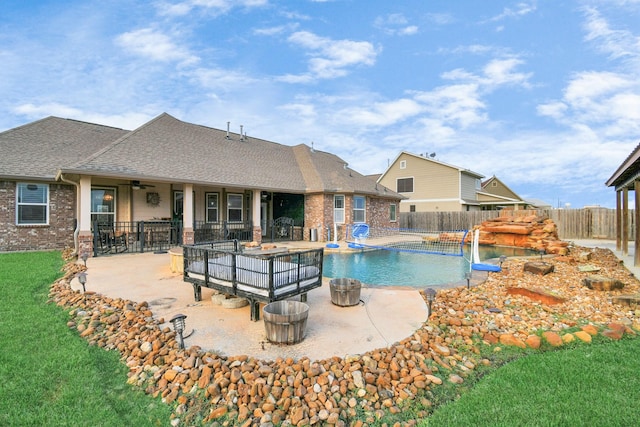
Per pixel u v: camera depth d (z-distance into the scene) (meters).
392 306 5.73
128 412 3.00
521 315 5.42
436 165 28.03
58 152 12.79
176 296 6.12
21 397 3.09
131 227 12.45
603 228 18.88
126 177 10.80
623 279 7.70
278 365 3.53
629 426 2.75
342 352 3.88
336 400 3.12
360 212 19.53
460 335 4.58
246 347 3.98
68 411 2.95
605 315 5.35
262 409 2.96
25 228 11.65
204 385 3.27
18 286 6.46
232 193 16.64
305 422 2.83
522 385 3.38
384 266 11.00
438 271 10.14
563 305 5.81
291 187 16.05
